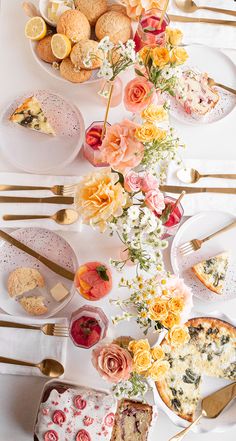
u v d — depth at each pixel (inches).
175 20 65.5
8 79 63.9
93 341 57.2
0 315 59.9
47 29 62.3
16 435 59.9
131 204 51.3
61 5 61.6
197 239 63.2
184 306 48.5
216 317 62.4
